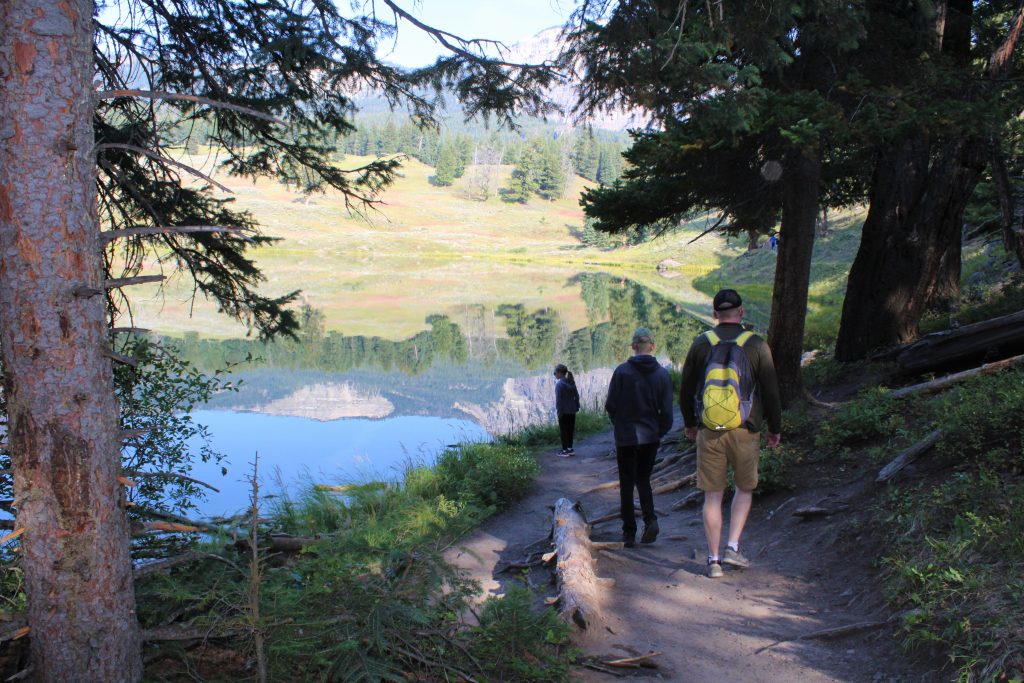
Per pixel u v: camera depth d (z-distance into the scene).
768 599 4.62
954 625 3.43
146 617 3.20
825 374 10.52
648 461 5.81
